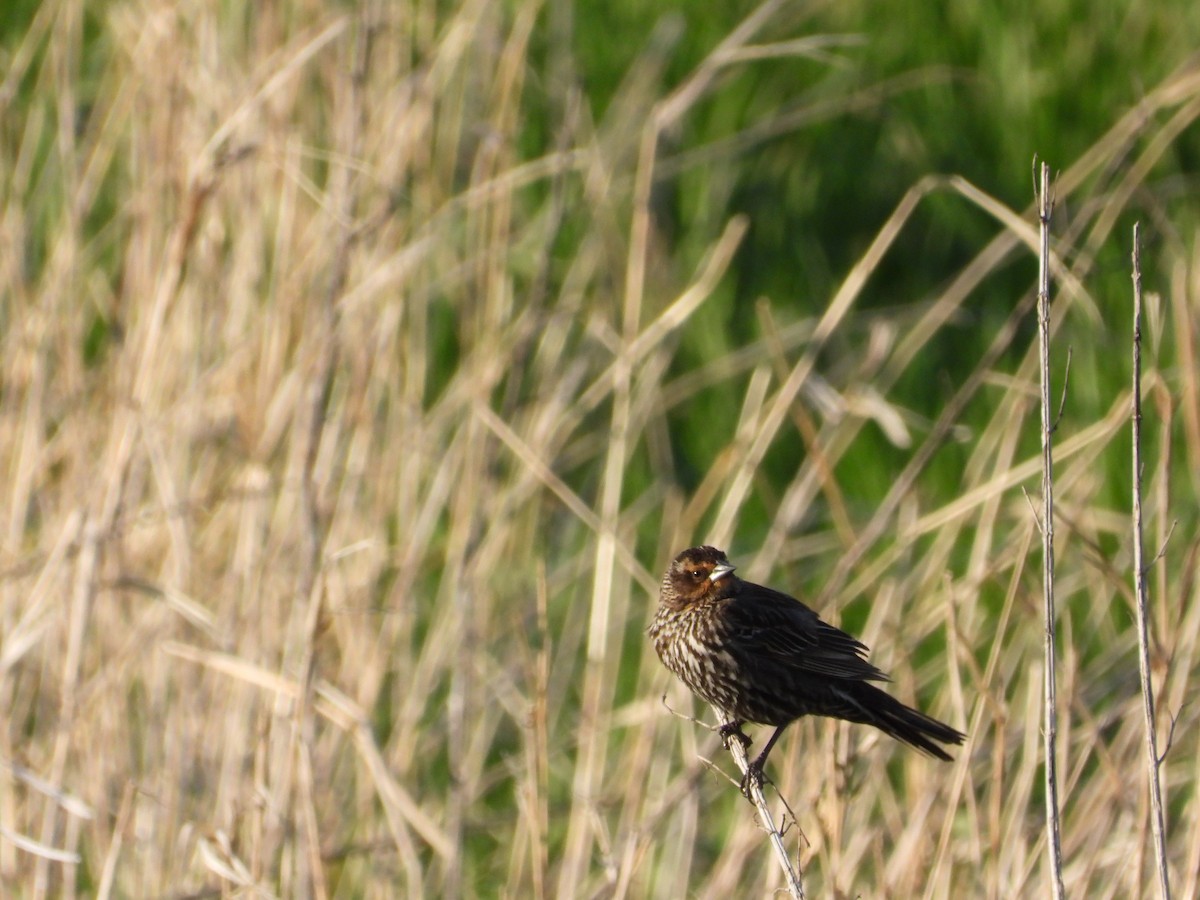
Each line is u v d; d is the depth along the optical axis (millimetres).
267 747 9586
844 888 8828
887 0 17141
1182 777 10602
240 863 8664
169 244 11375
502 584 12430
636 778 9898
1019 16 17000
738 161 15969
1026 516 8820
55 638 10812
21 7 16172
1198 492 9812
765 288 15430
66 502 11094
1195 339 10867
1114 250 15508
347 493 11289
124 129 13664
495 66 13469
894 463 14203
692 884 11000
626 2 16531
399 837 9305
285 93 11828
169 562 11312
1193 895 8195
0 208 12727
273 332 11430
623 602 11781
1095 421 14367
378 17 10953
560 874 10078
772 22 16641
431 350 13844
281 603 10930
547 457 12086
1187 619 9281
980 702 8789
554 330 13102
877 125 16469
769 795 10961
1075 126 16594
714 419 14445
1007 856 8891
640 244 11766
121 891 10195
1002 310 15352
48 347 11430
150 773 10664
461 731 10547
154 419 11000
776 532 11234
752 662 8852
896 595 10711
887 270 15820
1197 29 17078
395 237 12039
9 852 10219
